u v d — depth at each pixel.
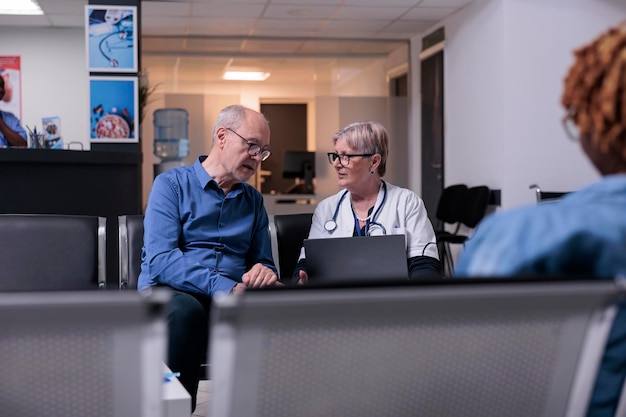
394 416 0.83
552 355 0.85
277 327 0.76
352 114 9.52
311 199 9.31
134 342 0.76
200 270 2.48
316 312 0.76
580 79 0.94
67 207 5.18
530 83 6.88
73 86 8.50
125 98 6.42
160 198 2.62
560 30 6.89
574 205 0.92
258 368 0.77
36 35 8.44
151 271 2.53
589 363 0.85
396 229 2.72
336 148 2.78
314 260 2.47
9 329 0.74
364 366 0.80
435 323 0.80
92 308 0.73
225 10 7.72
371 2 7.44
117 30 6.40
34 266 2.50
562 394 0.86
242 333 0.75
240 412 0.78
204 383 3.78
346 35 9.02
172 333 2.26
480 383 0.84
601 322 0.83
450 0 7.36
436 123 8.57
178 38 9.06
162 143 8.70
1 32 8.38
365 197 2.81
